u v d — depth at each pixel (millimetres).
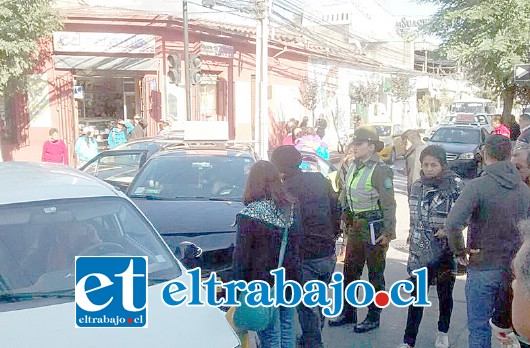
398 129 24172
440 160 4668
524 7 15203
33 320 3172
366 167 5133
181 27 18688
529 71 10547
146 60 18344
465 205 3863
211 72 20703
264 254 3893
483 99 38219
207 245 5184
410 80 39406
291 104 25516
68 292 3463
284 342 4168
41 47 17359
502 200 3781
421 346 5016
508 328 3609
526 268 2434
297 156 4590
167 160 7008
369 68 33312
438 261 4754
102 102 18828
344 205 5344
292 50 24875
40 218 3863
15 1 14633
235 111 21672
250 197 3906
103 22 17891
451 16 16125
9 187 4129
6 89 16484
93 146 13625
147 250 3965
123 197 4312
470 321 3975
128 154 8703
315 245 4570
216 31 20219
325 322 5551
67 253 3736
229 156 7137
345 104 30531
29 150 17844
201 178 6676
